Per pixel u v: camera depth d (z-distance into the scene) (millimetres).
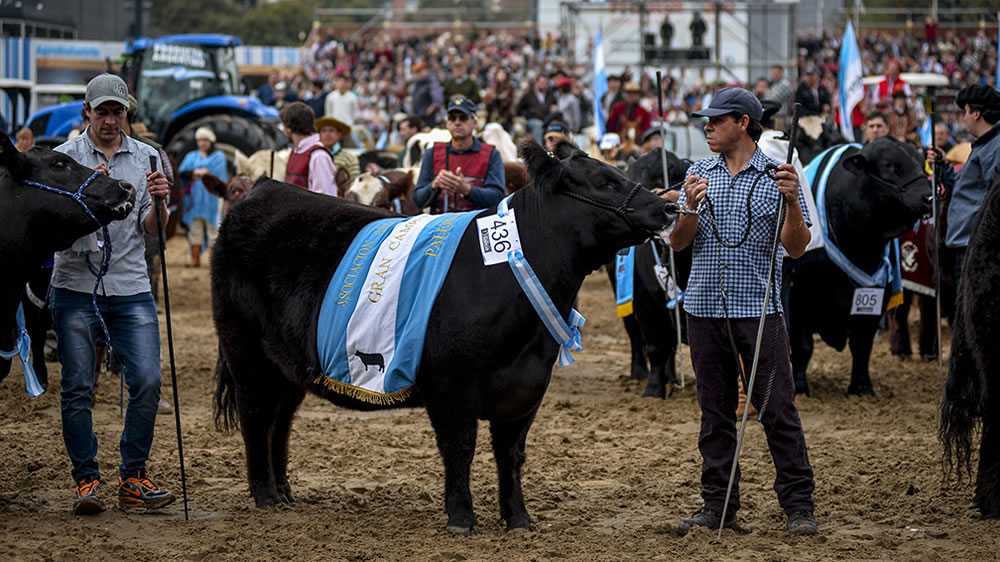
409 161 17703
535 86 26828
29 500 7781
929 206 11039
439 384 6871
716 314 7055
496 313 6801
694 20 34938
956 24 42281
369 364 6969
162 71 26344
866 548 6785
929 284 13477
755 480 8625
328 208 7656
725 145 7109
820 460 9195
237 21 72438
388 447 9664
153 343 7691
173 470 8641
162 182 7465
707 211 7086
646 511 7766
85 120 8305
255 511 7594
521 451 7344
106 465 8781
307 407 11461
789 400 7047
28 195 7129
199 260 23344
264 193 7875
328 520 7387
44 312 10383
